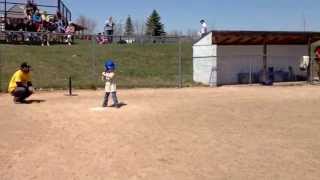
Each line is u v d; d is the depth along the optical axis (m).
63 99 19.48
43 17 34.47
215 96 21.30
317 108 17.16
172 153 9.93
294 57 31.83
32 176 8.32
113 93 17.02
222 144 10.80
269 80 29.38
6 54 28.94
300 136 11.79
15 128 12.81
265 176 8.30
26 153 9.97
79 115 15.07
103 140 11.22
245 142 11.02
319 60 31.19
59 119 14.30
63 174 8.43
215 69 28.39
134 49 35.69
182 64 33.03
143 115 15.09
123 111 15.95
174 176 8.30
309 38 31.45
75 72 27.73
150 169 8.73
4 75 25.03
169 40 39.56
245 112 15.95
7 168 8.81
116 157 9.61
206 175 8.37
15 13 33.81
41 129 12.66
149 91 23.62
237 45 29.56
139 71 30.11
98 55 32.16
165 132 12.21
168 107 17.06
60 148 10.42
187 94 22.20
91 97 20.30
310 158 9.55
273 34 29.97
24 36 33.31
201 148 10.40
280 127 13.05
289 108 17.11
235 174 8.42
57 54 30.98
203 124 13.47
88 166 8.94
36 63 28.23
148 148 10.38
